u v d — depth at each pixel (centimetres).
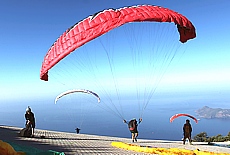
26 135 1973
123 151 1509
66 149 1410
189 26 1249
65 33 1258
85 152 1352
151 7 1241
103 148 1592
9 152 1055
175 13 1258
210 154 1619
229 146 2798
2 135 1967
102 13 1186
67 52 1173
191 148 2061
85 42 1149
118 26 1133
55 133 2830
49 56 1257
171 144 2400
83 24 1187
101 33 1134
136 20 1134
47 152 1109
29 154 1085
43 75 1312
